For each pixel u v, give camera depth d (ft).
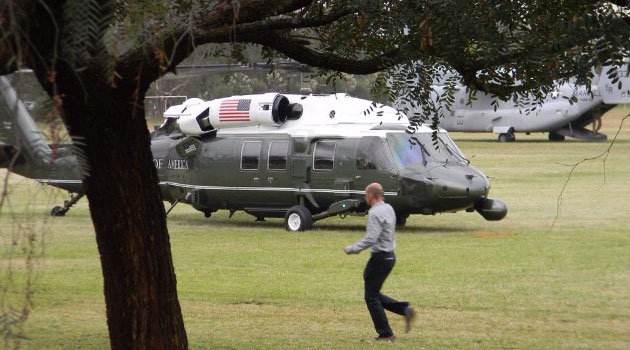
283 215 256.32
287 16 90.99
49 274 169.27
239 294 153.17
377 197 116.57
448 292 153.89
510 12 77.51
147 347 85.05
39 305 140.87
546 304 143.74
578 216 280.10
